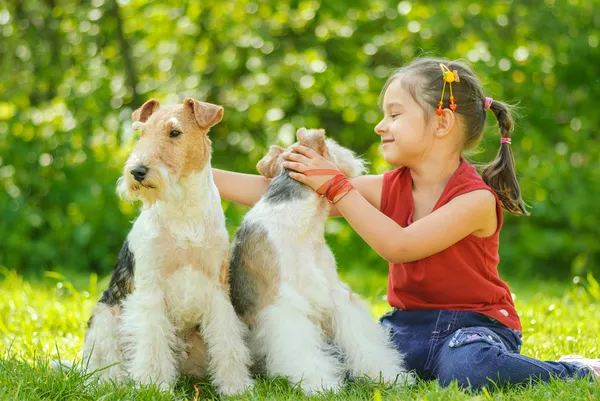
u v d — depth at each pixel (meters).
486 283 3.75
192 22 10.62
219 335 3.55
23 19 10.80
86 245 9.42
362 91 10.41
